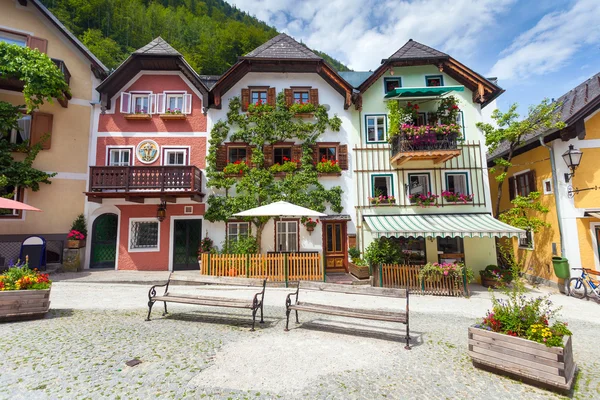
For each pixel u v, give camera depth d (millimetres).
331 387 4453
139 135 15391
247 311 8438
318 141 15719
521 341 4832
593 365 5668
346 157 15578
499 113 14234
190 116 15719
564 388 4406
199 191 14609
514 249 16562
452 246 14852
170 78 16016
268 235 14984
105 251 14875
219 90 15508
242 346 5871
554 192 13102
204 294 10578
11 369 4660
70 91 14953
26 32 14422
